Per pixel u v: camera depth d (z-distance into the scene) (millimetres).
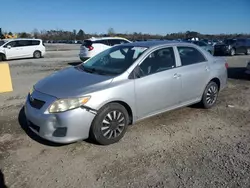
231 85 8422
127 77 3973
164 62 4535
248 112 5516
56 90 3627
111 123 3775
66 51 30547
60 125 3396
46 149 3682
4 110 5453
